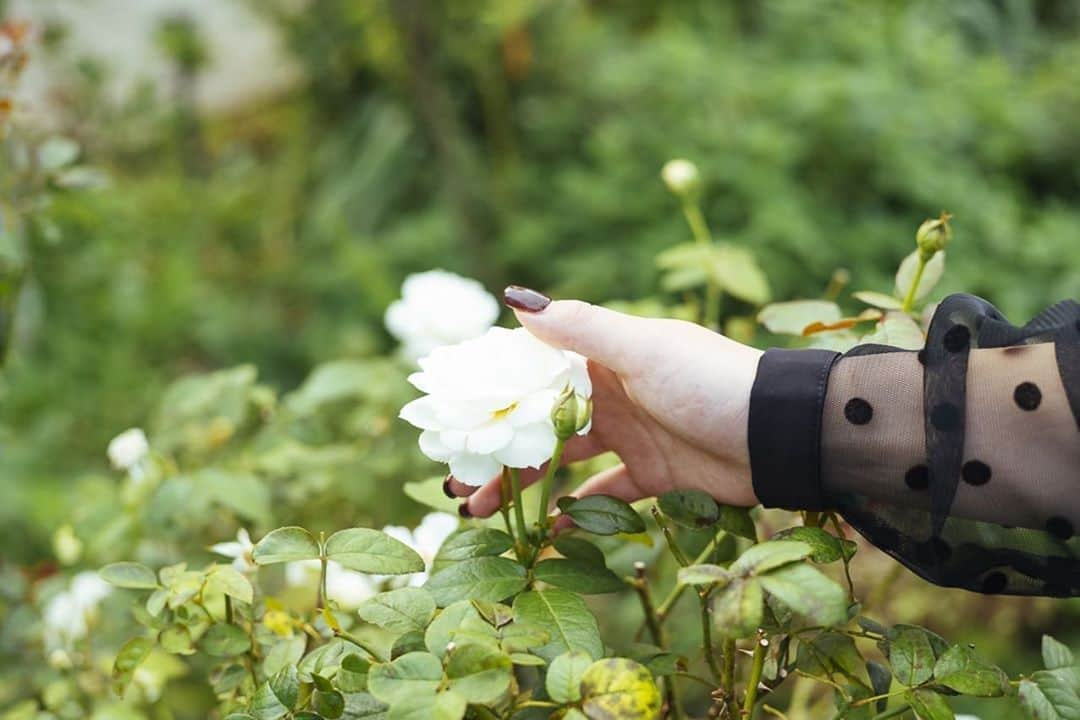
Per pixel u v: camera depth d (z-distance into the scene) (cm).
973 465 84
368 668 81
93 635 109
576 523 87
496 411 85
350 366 129
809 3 280
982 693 81
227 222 287
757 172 233
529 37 281
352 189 283
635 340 88
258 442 122
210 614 91
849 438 86
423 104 277
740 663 97
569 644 81
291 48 308
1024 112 262
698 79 256
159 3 347
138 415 214
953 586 87
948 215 96
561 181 250
